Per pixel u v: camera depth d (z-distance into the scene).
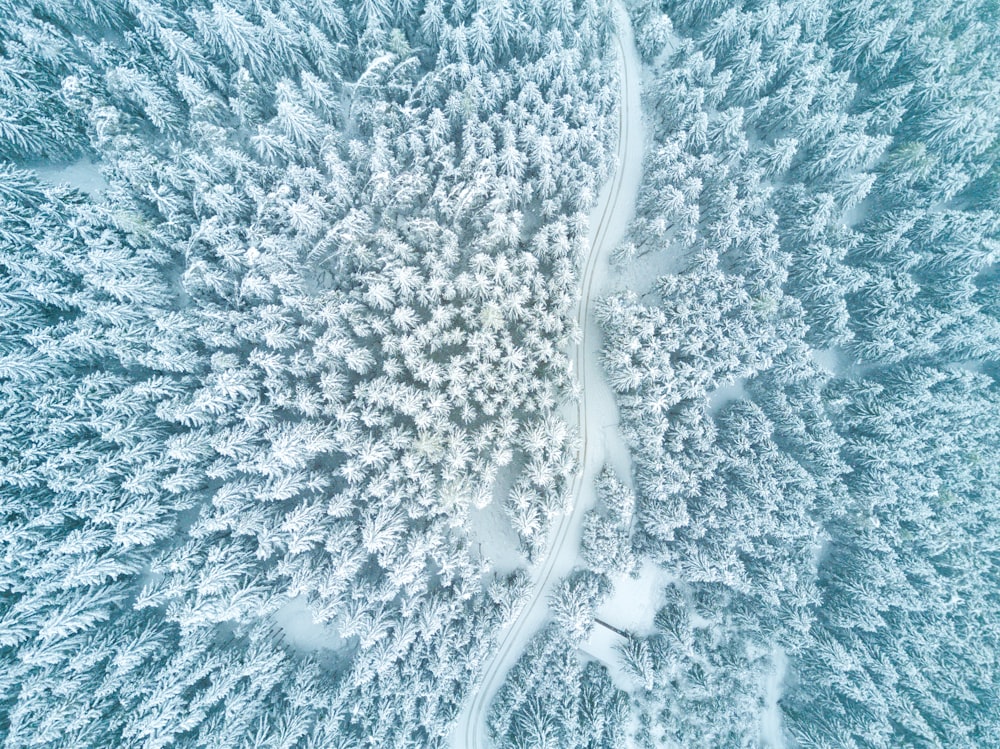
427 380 32.44
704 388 35.47
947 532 37.44
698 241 38.03
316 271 35.81
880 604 36.19
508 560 38.00
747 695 36.91
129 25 33.69
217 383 29.47
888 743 34.94
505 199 33.72
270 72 34.41
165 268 33.56
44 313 30.39
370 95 35.19
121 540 28.06
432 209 34.19
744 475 35.41
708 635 37.62
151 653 29.69
